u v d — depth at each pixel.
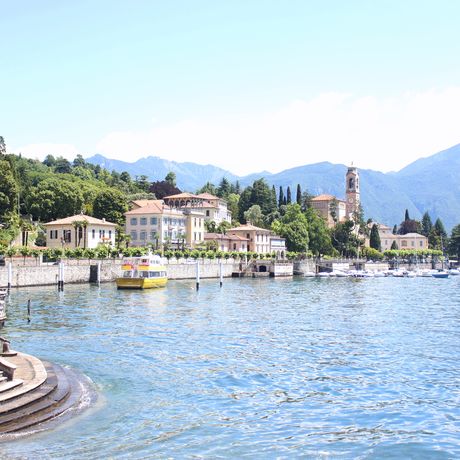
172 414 28.95
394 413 29.97
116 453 23.66
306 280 158.88
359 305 84.88
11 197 143.12
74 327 56.34
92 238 148.88
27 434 24.77
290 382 35.88
